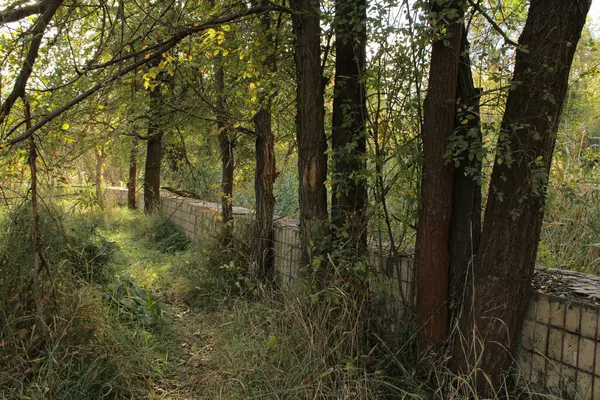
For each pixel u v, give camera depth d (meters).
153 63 4.55
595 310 2.45
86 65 3.38
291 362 3.29
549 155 2.70
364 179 3.60
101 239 5.36
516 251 2.72
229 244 5.71
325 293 3.40
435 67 3.02
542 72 2.63
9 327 3.21
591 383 2.46
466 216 3.08
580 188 4.88
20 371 3.02
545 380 2.68
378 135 3.55
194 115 5.04
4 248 3.60
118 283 4.64
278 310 3.88
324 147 3.86
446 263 3.11
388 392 3.09
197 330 4.43
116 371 3.25
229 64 4.50
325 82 3.88
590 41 3.58
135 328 3.92
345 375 3.05
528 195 2.68
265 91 4.36
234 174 7.09
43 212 4.01
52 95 3.54
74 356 3.19
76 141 4.23
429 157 3.09
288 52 4.27
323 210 3.89
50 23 3.40
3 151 3.38
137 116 5.19
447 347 3.10
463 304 2.96
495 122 3.23
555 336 2.64
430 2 2.99
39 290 3.46
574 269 4.64
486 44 3.38
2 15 3.24
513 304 2.75
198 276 5.60
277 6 3.49
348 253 3.53
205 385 3.39
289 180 8.20
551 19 2.61
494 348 2.79
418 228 3.21
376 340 3.44
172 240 8.20
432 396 2.95
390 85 3.33
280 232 5.25
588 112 4.84
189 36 3.93
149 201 10.95
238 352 3.64
